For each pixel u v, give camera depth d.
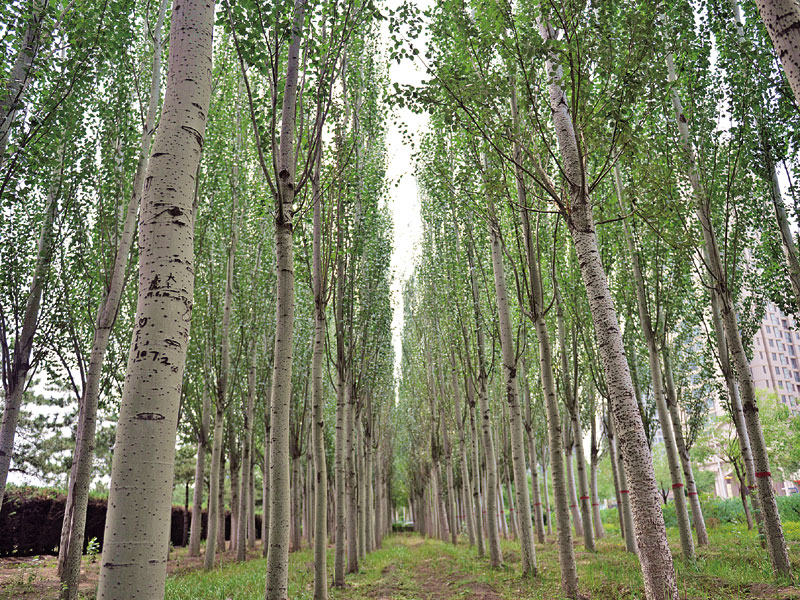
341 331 12.67
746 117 9.71
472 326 16.09
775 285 12.05
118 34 8.35
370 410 22.66
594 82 7.42
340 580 11.71
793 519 23.14
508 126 7.26
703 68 10.19
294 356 18.05
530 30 7.82
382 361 17.95
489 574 12.06
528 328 16.31
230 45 14.50
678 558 11.37
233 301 17.81
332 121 9.84
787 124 9.98
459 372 20.45
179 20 3.41
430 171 12.73
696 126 10.23
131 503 2.52
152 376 2.73
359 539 18.52
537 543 18.72
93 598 9.77
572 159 7.12
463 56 7.78
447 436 23.91
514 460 11.64
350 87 12.35
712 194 10.16
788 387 61.72
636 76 6.68
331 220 10.01
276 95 6.05
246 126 16.33
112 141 10.88
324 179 9.55
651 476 5.64
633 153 7.24
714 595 7.95
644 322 12.45
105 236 10.55
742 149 9.98
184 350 2.93
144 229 3.01
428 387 25.25
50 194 10.32
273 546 5.86
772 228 11.52
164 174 3.07
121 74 10.53
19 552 16.75
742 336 13.96
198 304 17.42
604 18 6.61
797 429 26.44
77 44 7.68
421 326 26.22
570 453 21.50
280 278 6.49
